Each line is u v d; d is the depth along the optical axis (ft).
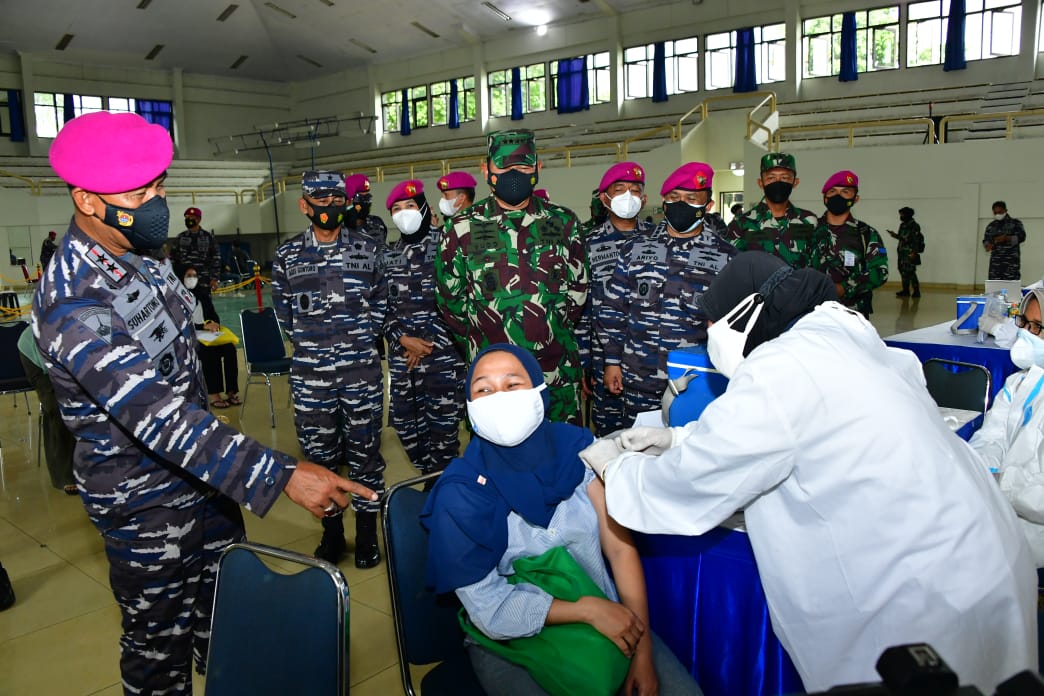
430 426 13.80
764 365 4.50
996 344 12.89
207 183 78.02
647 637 5.36
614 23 65.51
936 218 46.44
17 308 34.35
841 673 4.66
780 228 14.84
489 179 9.84
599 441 5.63
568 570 5.30
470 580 5.27
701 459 4.60
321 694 4.75
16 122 73.05
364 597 10.07
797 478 4.58
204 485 6.31
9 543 12.12
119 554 6.06
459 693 5.70
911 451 4.31
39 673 8.45
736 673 5.87
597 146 54.54
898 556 4.33
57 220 65.36
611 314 12.24
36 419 20.39
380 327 11.31
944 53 53.93
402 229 13.30
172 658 6.42
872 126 46.80
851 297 15.69
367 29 74.08
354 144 84.64
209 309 25.17
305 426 11.05
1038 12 50.72
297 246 10.78
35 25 68.80
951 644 4.29
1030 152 43.34
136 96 79.61
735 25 60.70
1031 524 6.55
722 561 5.81
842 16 56.90
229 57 81.05
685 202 11.21
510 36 71.87
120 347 5.49
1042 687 1.86
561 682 5.05
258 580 5.21
